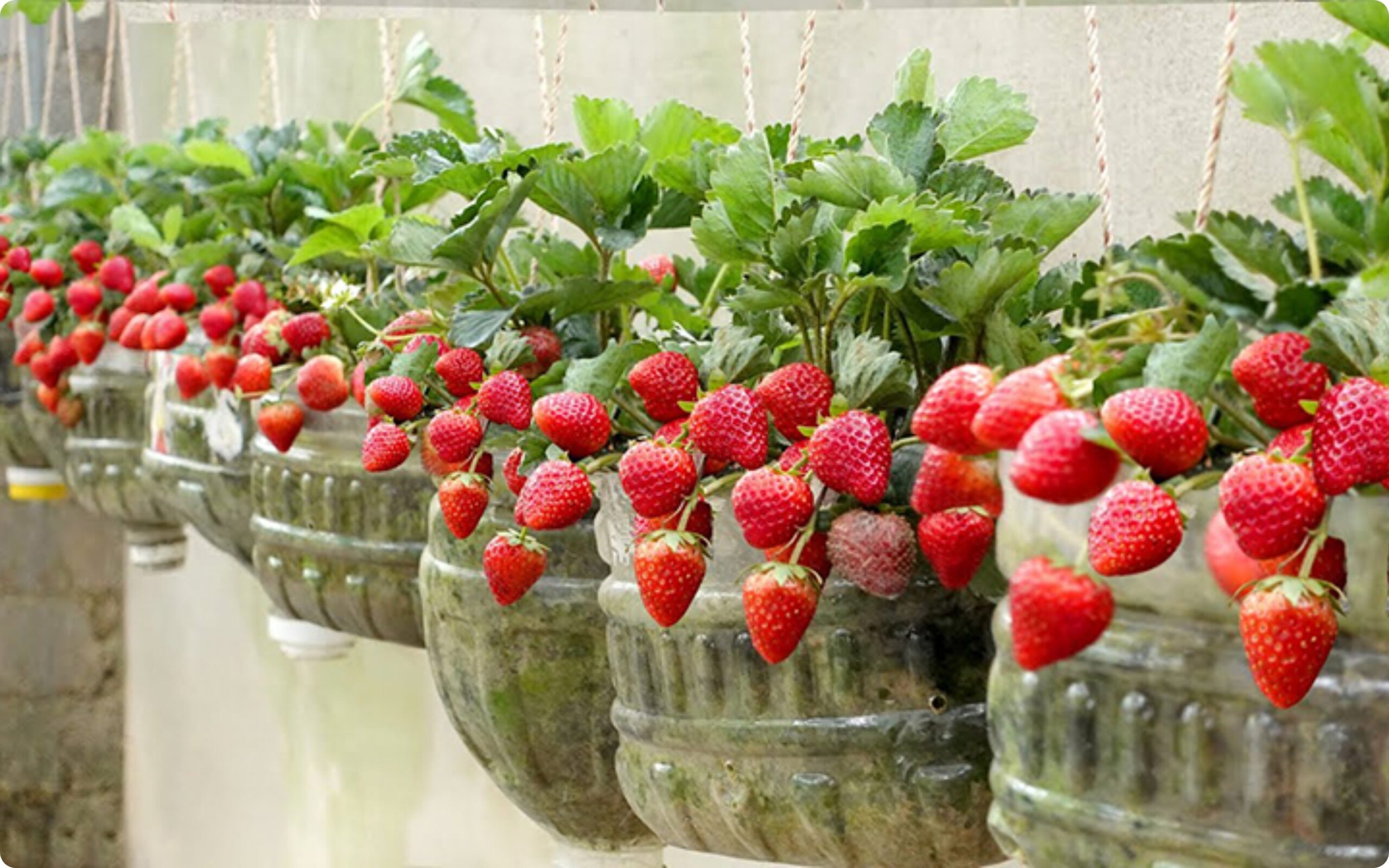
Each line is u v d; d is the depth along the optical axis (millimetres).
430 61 2293
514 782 1767
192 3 1830
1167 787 1099
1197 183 1709
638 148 1530
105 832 4672
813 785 1392
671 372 1390
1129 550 996
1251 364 1032
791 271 1335
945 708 1390
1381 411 986
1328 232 1140
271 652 3643
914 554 1314
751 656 1393
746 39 1830
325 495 2014
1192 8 1702
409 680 3062
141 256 2766
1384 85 1093
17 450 3453
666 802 1474
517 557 1535
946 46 1935
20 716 4691
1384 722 1063
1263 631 1007
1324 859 1070
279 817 3645
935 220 1289
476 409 1566
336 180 2320
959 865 1416
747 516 1284
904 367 1299
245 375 2043
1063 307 1420
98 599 4637
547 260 1679
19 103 4250
